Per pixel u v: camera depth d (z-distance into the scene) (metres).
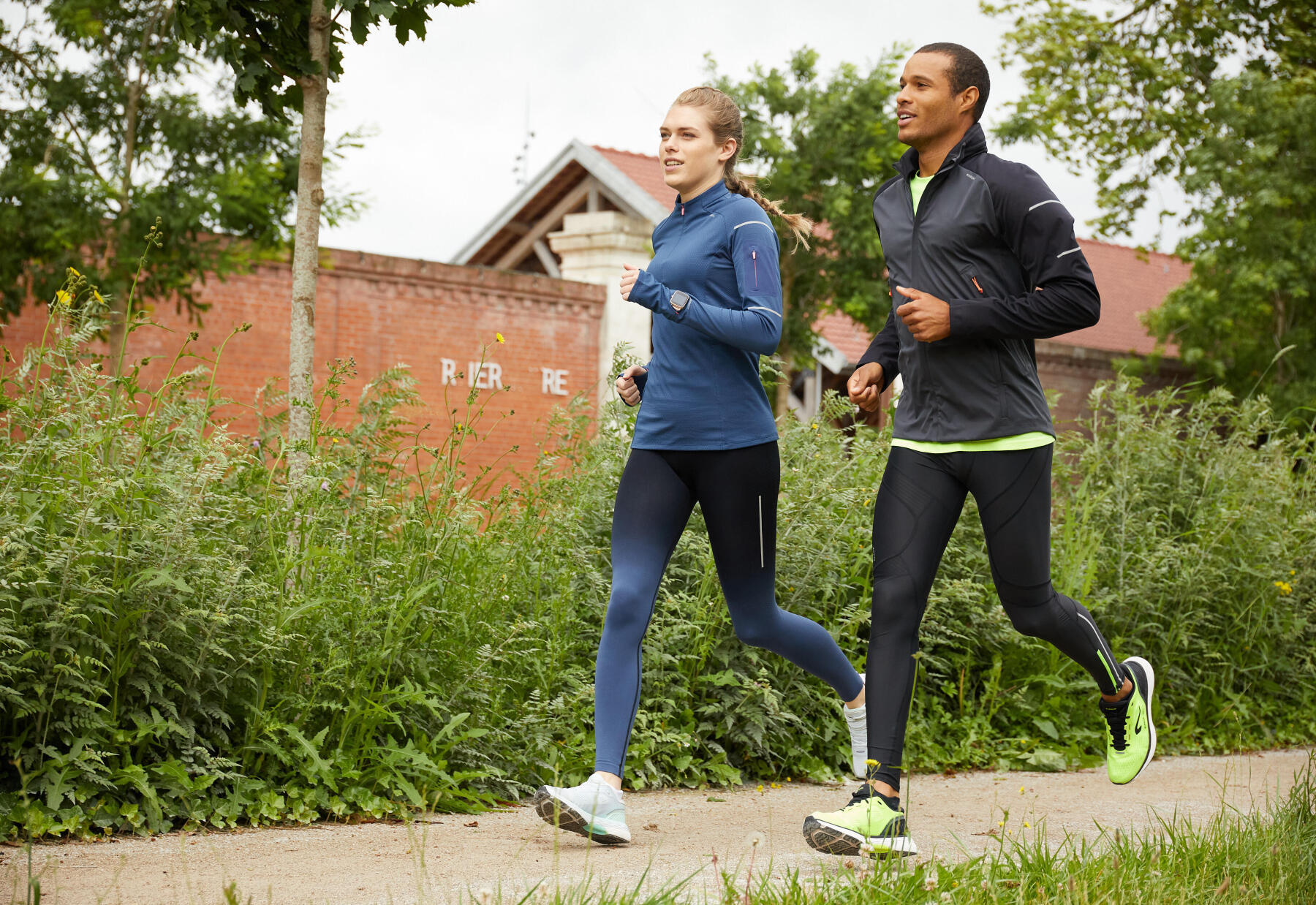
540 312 17.22
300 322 4.66
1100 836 3.38
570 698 4.52
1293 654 6.59
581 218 18.33
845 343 22.09
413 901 2.75
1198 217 17.91
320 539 4.20
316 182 4.76
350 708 3.92
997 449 3.44
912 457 3.52
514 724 4.32
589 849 3.35
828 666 3.95
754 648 4.98
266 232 10.81
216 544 3.93
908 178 3.60
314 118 4.79
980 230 3.42
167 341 14.21
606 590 4.88
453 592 4.41
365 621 4.06
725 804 4.29
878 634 3.43
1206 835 3.25
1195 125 17.62
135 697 3.66
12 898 2.65
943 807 4.25
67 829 3.34
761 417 3.68
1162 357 23.16
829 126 15.75
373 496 4.29
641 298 3.49
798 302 16.78
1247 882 2.86
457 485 4.64
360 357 15.77
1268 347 18.48
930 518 3.48
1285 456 7.14
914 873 2.84
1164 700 6.20
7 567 3.45
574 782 4.33
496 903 2.59
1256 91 16.52
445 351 16.41
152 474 3.89
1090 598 6.09
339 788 3.83
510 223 23.12
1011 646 5.80
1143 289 29.50
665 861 3.25
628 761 4.55
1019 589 3.60
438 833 3.59
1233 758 5.77
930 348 3.46
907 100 3.50
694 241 3.68
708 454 3.64
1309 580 6.75
